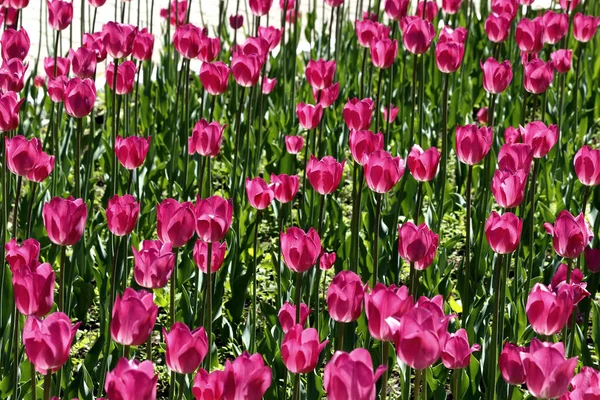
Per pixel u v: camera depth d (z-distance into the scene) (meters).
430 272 5.32
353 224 4.62
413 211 6.47
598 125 9.15
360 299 3.23
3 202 4.48
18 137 4.26
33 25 12.43
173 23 9.16
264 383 2.69
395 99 8.78
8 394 4.07
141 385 2.55
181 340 2.83
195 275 4.97
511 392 3.75
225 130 7.89
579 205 6.93
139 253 3.48
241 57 5.89
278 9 14.61
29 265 3.39
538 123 5.04
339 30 8.85
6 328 4.40
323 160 4.37
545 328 3.27
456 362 3.22
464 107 8.80
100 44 5.84
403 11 7.26
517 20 9.60
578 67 7.85
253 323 4.54
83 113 4.99
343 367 2.36
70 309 5.08
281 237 3.62
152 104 8.64
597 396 2.76
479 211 5.72
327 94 6.27
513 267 6.25
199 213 3.72
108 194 6.42
